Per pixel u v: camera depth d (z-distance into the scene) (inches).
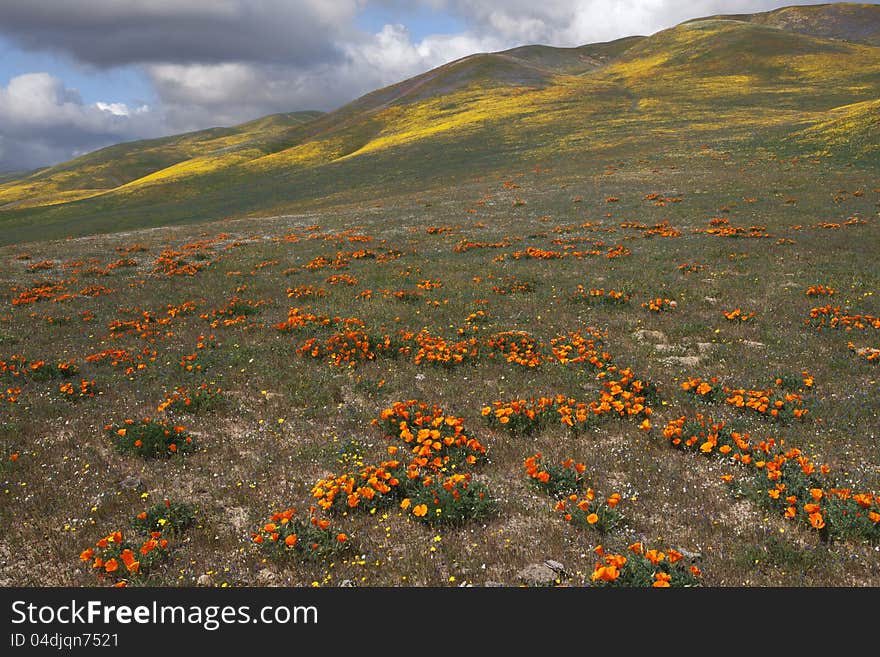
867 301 651.5
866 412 379.2
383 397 440.1
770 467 285.6
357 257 1109.7
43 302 823.7
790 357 497.4
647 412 387.5
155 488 311.7
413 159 3038.9
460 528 269.6
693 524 268.8
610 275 850.8
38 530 273.1
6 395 439.8
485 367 495.2
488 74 5551.2
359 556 250.1
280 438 369.4
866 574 230.5
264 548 254.8
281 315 705.6
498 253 1082.1
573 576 232.1
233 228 1680.6
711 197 1534.2
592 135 2876.5
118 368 517.7
